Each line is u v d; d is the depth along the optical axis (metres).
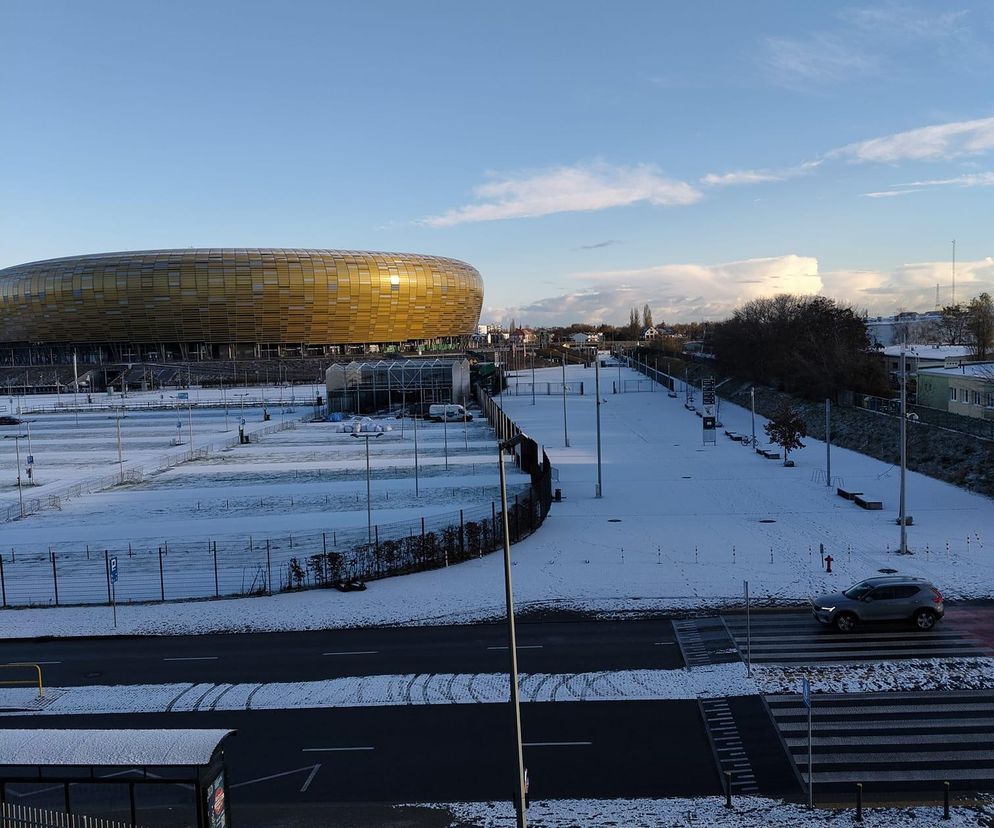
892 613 29.98
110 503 57.84
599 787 20.08
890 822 17.84
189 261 188.38
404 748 22.48
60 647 31.20
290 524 49.84
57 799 16.97
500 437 83.88
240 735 23.53
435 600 35.03
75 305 192.88
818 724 22.88
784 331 121.56
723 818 18.31
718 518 48.62
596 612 33.06
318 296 195.25
